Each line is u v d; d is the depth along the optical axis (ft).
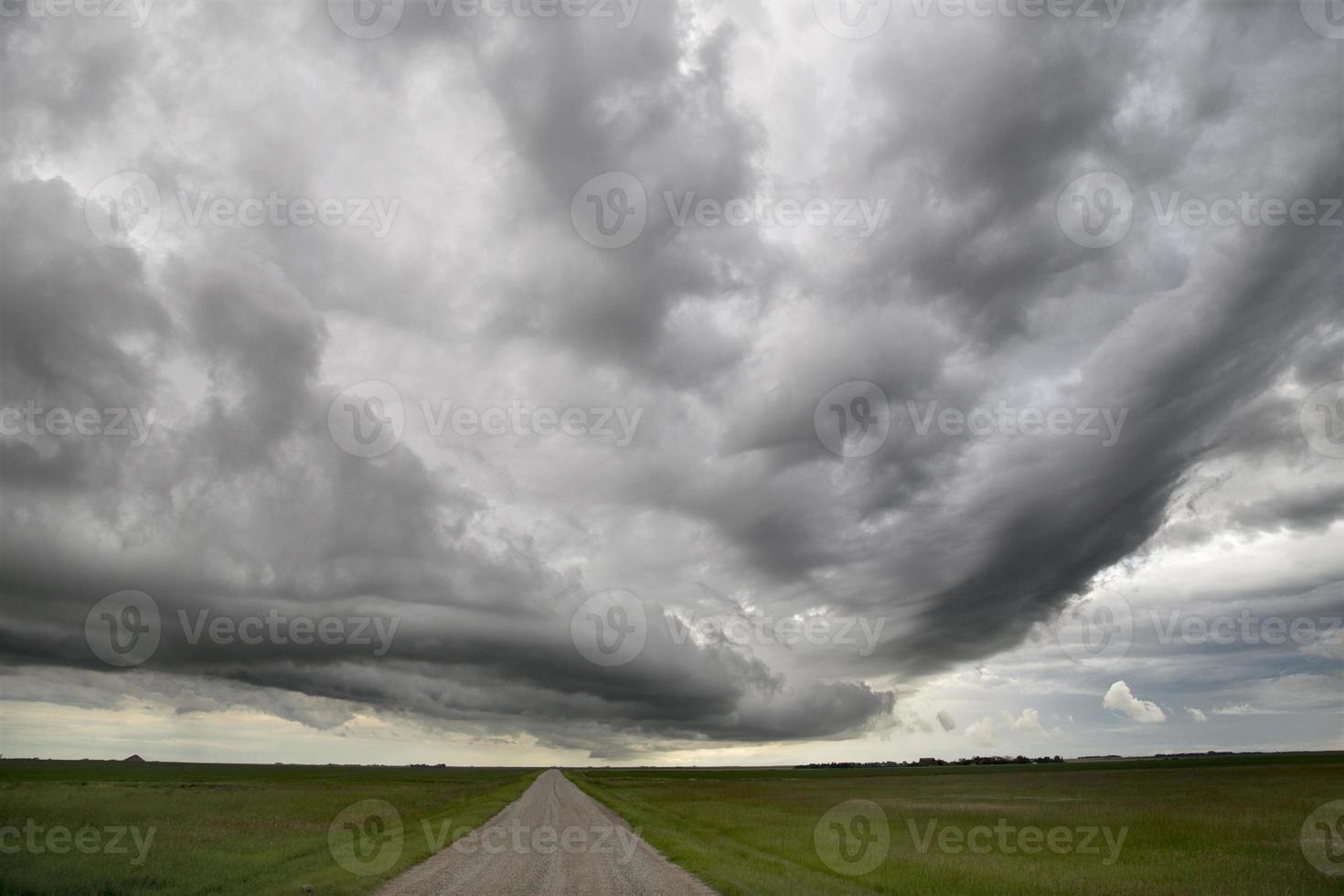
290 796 158.51
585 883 51.16
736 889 48.75
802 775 464.24
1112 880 58.44
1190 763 451.12
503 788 226.38
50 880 48.01
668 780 346.54
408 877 53.21
